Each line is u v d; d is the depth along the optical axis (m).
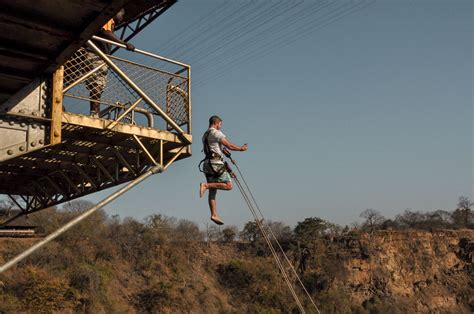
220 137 7.86
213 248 84.12
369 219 97.06
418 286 81.81
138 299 60.62
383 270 81.56
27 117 6.94
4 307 43.72
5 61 5.85
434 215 99.38
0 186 13.64
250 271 74.75
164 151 10.80
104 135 9.95
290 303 68.50
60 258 55.66
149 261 68.94
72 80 9.39
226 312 65.44
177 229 86.19
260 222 9.45
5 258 51.22
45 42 5.48
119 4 4.78
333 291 72.50
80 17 5.02
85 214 6.79
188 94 10.85
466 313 78.75
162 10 14.39
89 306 51.34
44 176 12.48
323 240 85.12
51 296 47.75
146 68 10.39
